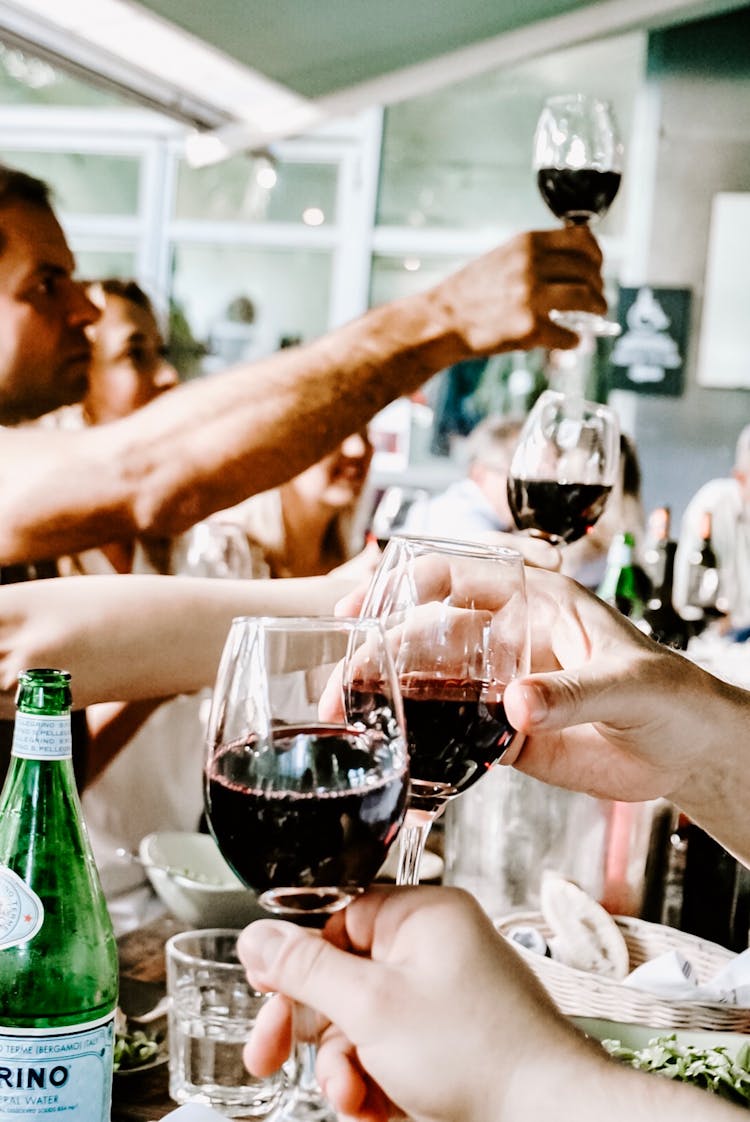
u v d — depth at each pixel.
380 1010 0.57
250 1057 0.70
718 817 0.96
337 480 2.44
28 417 1.94
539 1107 0.56
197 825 1.88
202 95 3.76
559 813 1.13
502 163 5.87
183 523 1.67
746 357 5.47
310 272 6.05
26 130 5.98
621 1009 0.94
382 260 6.05
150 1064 0.92
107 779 1.77
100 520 1.64
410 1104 0.58
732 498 4.74
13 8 2.93
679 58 5.50
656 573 2.22
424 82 4.15
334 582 1.62
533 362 5.58
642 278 5.59
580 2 4.32
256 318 6.08
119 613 1.45
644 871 1.14
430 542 0.79
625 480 3.02
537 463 1.27
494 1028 0.57
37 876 0.77
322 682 0.63
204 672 1.49
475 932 0.59
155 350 2.10
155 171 5.98
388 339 1.68
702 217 5.52
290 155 5.93
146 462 1.63
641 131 5.57
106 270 6.14
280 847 0.60
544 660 0.92
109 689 1.45
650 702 0.83
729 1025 0.92
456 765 0.77
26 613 1.42
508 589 0.78
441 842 1.57
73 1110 0.70
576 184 1.47
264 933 0.60
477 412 5.61
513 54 4.40
